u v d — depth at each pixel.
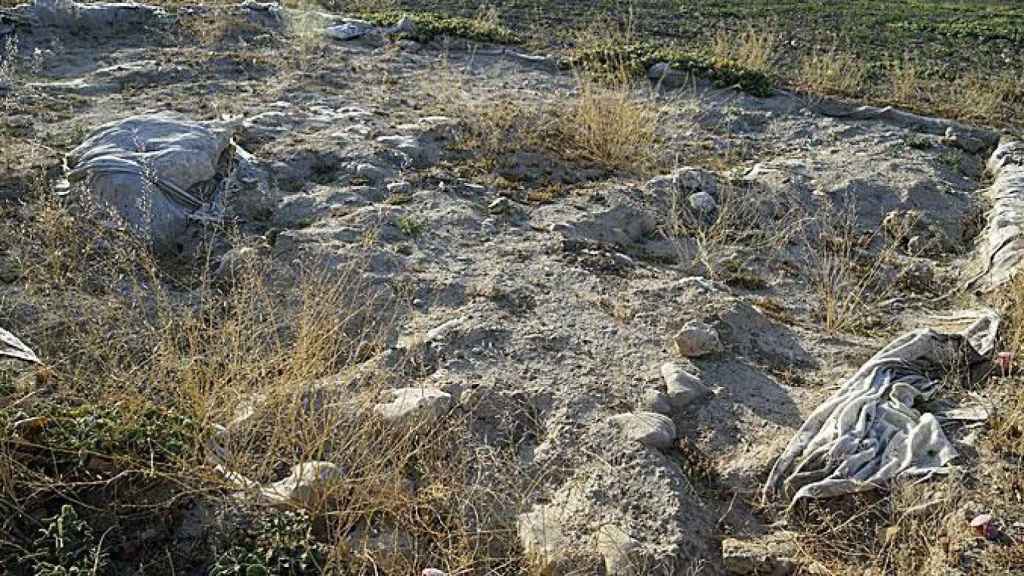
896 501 4.18
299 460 4.25
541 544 4.00
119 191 6.26
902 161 8.56
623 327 5.46
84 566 3.58
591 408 4.73
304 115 8.55
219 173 6.97
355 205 6.80
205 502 4.01
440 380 4.91
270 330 4.94
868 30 13.48
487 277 5.93
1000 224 7.08
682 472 4.43
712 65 10.51
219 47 10.72
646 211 7.26
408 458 4.41
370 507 4.05
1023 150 8.67
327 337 4.99
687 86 10.29
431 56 10.98
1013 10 15.28
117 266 5.77
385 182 7.27
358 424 4.44
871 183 7.99
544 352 5.18
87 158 6.48
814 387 5.14
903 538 4.02
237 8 12.03
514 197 7.32
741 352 5.39
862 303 6.28
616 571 3.86
